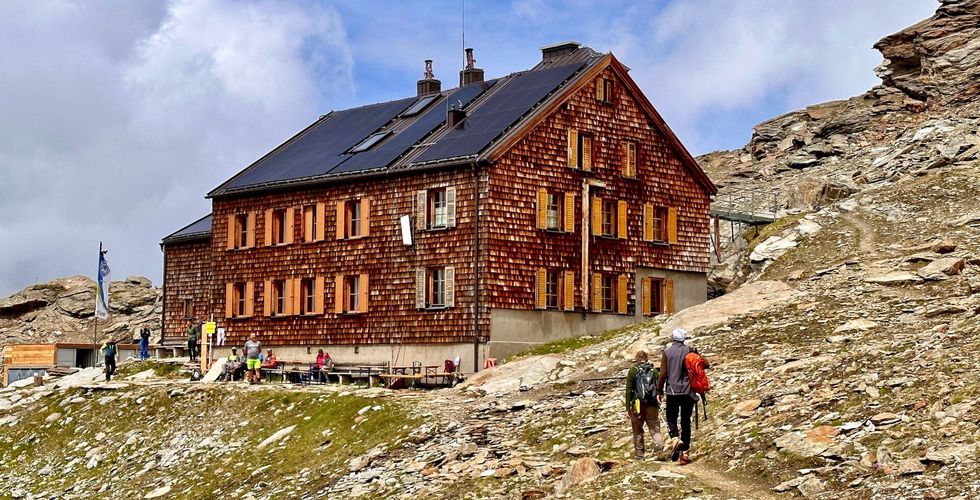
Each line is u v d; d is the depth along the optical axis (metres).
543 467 27.92
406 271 49.81
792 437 24.80
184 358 58.72
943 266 40.91
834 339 34.31
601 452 28.30
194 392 44.53
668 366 25.20
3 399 49.84
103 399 46.31
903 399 25.45
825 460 23.56
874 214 54.94
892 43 82.50
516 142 48.62
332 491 31.41
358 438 35.97
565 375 39.53
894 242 50.03
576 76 51.56
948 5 79.94
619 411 31.91
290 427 38.91
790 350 34.66
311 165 55.41
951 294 38.50
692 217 56.06
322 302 52.88
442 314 48.34
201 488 35.72
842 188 63.91
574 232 50.66
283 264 54.91
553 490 25.80
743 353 36.12
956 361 26.78
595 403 33.41
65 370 58.38
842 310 39.00
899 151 67.06
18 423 46.56
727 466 24.69
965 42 78.25
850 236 53.00
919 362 27.52
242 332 56.47
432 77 61.41
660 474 24.27
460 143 49.56
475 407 36.84
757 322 39.97
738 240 61.78
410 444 33.72
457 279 48.06
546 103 49.97
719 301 43.97
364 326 51.09
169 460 39.62
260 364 48.56
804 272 48.16
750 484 23.45
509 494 26.62
